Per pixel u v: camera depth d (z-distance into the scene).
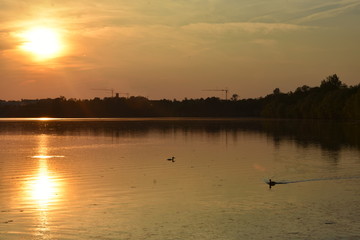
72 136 121.94
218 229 27.88
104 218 30.30
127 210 32.31
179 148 81.94
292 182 42.56
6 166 56.31
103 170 52.19
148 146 87.19
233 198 35.81
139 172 50.41
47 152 75.31
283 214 30.89
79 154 71.62
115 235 27.05
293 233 26.94
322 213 30.95
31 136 123.06
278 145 85.31
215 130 148.12
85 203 34.41
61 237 26.70
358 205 32.94
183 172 50.06
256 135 117.94
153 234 27.11
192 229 27.97
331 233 26.83
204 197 36.28
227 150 76.94
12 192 38.72
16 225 28.81
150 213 31.47
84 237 26.67
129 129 160.88
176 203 34.31
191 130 150.00
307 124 186.12
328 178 44.53
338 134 114.81
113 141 101.88
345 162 56.91
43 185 42.19
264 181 43.38
